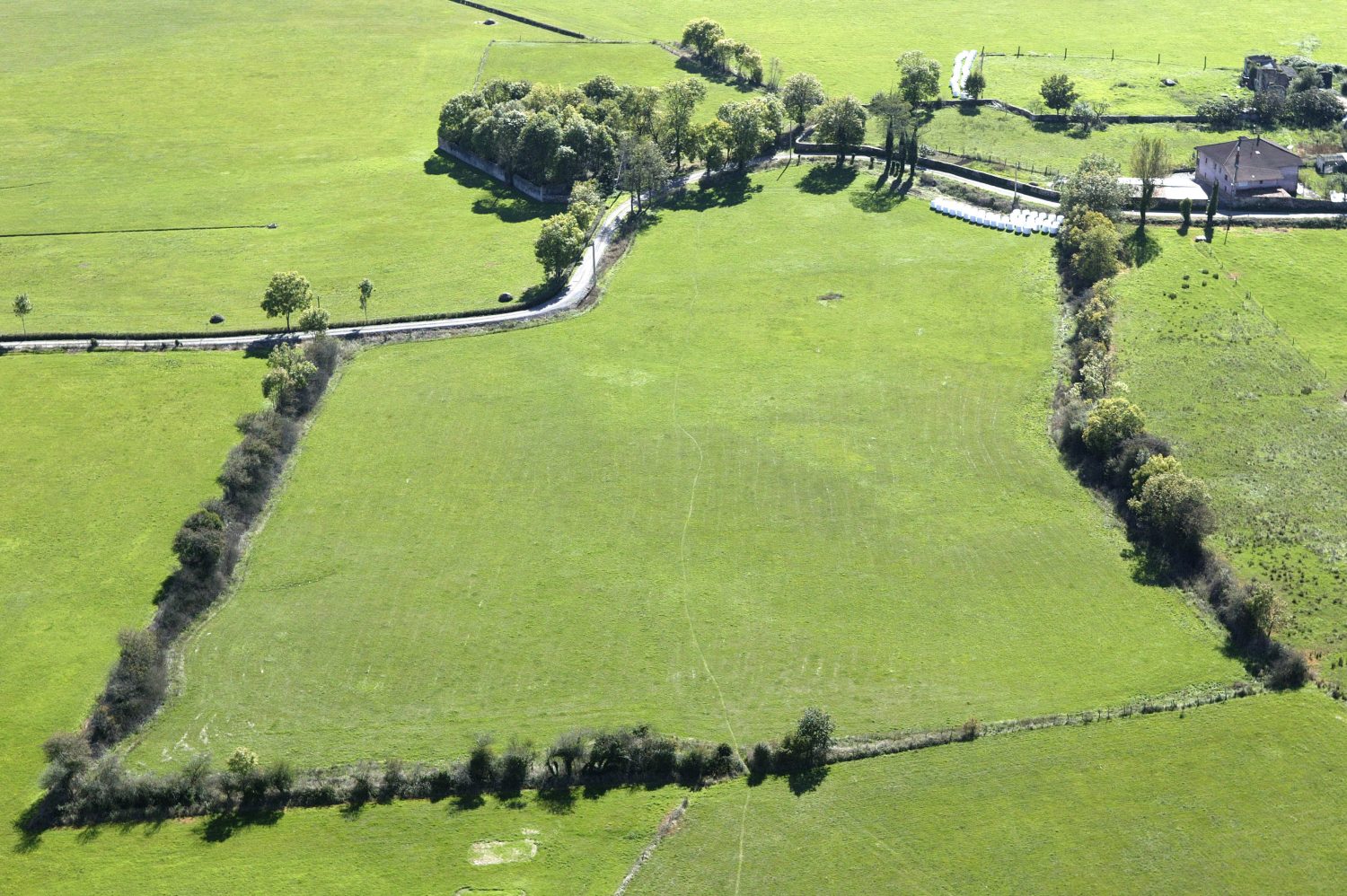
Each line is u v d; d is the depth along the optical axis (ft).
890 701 431.43
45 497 550.36
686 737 418.72
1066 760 405.18
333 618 478.59
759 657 453.58
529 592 489.67
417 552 513.04
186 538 494.59
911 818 388.16
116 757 417.90
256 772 400.06
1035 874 368.89
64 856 385.50
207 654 463.01
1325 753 402.93
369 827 392.06
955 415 593.01
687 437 583.99
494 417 601.62
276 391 599.98
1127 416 536.42
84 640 470.80
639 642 463.01
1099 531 509.76
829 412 599.98
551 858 379.14
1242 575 476.13
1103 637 455.22
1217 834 378.53
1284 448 547.90
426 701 438.81
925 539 511.40
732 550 509.35
